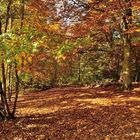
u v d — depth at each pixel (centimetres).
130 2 1319
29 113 1224
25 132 908
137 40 1745
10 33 610
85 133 879
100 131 890
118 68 2602
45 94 1892
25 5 990
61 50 644
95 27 1415
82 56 2244
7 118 1067
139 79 2623
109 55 2256
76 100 1443
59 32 1185
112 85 1866
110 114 1085
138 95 1415
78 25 1384
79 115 1106
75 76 2948
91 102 1346
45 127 956
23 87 2166
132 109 1140
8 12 960
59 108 1291
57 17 1362
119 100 1333
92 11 1434
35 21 959
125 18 1491
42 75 1930
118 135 847
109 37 1830
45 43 639
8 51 580
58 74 2769
